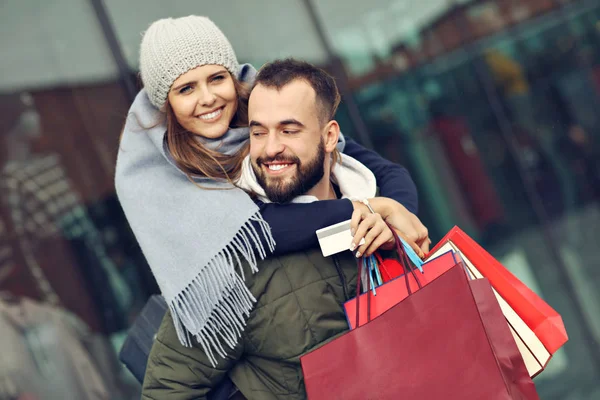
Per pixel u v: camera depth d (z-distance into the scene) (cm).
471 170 446
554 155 468
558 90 471
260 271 167
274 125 160
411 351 147
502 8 467
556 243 463
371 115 422
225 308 167
